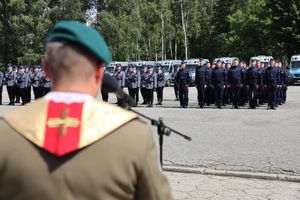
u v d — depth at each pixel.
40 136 2.29
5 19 71.06
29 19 67.31
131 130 2.33
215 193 8.88
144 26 76.44
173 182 9.69
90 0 69.62
